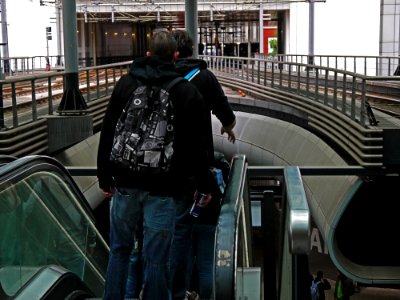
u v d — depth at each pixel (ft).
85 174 22.75
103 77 123.85
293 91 77.92
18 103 64.39
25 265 18.21
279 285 18.26
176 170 13.33
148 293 13.79
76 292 18.24
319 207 52.65
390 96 84.02
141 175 13.20
